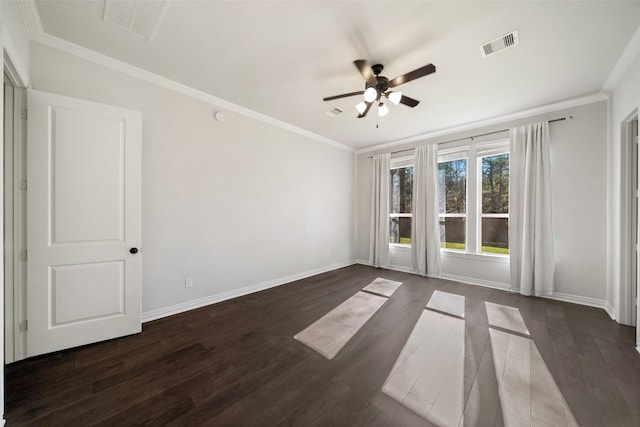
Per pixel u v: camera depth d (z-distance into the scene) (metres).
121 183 2.41
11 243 1.99
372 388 1.74
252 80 2.87
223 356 2.10
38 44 2.15
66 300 2.18
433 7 1.84
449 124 4.16
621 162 2.72
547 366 1.97
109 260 2.35
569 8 1.83
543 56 2.38
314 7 1.86
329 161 5.13
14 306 2.00
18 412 1.51
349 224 5.65
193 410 1.54
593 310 3.03
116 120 2.38
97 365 1.97
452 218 4.50
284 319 2.82
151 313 2.79
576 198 3.29
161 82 2.82
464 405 1.58
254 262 3.79
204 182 3.21
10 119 1.98
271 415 1.50
